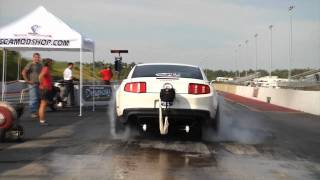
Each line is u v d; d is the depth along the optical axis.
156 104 9.50
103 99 19.50
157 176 6.96
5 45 14.80
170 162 7.97
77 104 19.38
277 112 20.92
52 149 9.06
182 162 7.99
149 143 9.85
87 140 10.19
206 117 9.69
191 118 9.60
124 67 22.12
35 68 14.46
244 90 41.84
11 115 9.66
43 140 10.16
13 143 9.73
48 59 13.04
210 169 7.51
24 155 8.42
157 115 9.56
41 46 14.97
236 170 7.49
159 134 11.05
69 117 15.25
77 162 7.86
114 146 9.45
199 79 9.89
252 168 7.67
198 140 10.42
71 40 15.15
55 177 6.82
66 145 9.53
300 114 19.91
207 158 8.41
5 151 8.82
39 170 7.25
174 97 9.41
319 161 8.40
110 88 19.91
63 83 18.47
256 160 8.37
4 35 14.79
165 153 8.77
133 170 7.32
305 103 21.86
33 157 8.24
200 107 9.53
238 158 8.51
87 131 11.66
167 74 9.96
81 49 15.23
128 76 10.31
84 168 7.42
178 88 9.52
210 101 9.66
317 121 16.38
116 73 22.25
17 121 9.99
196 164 7.86
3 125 9.62
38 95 14.52
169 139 10.41
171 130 11.38
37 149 9.05
